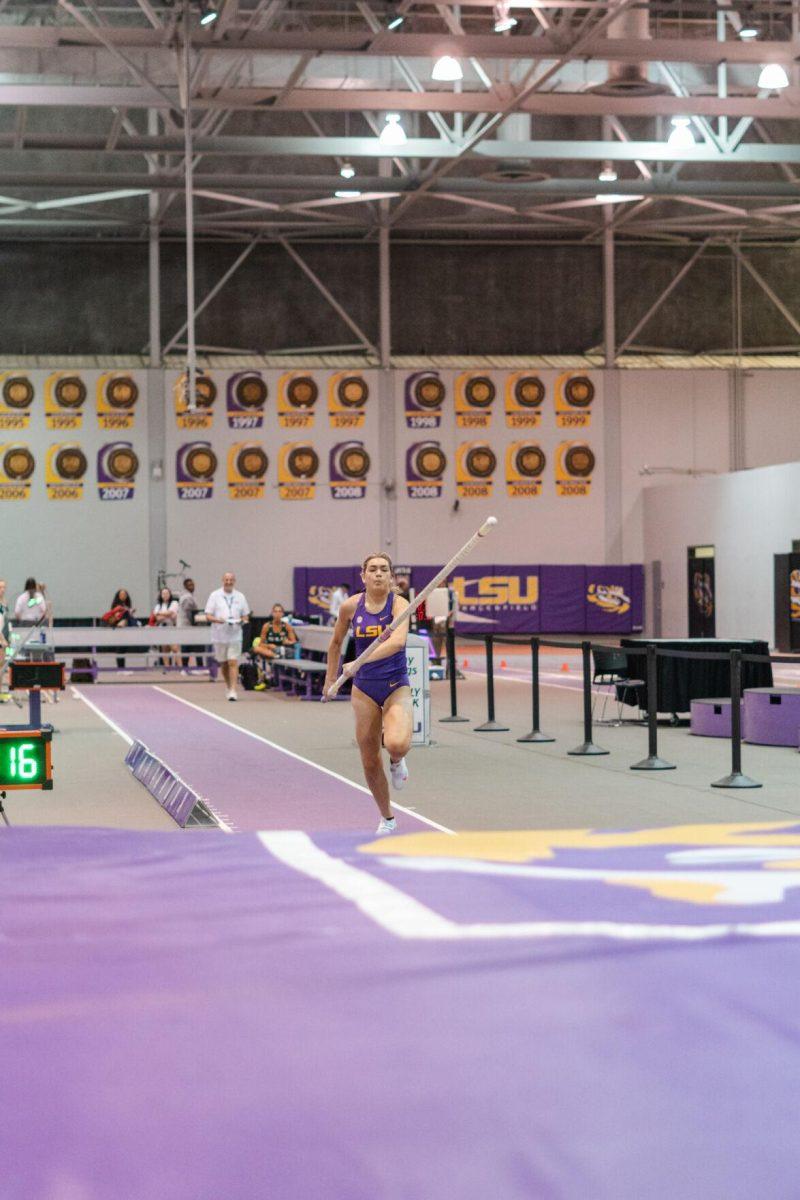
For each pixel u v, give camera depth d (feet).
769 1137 9.39
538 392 120.78
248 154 85.10
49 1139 9.42
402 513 120.16
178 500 117.80
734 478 108.17
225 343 118.42
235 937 14.75
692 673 56.08
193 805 31.83
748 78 83.41
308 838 21.97
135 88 73.36
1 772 27.32
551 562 121.80
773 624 103.24
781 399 122.93
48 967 13.61
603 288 121.29
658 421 122.01
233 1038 11.35
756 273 122.42
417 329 120.47
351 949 14.11
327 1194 8.66
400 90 77.51
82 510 116.78
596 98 74.79
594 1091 10.17
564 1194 8.65
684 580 115.75
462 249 120.47
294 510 119.24
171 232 117.08
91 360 116.47
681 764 43.42
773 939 14.40
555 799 36.19
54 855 20.21
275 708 67.87
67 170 106.32
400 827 31.48
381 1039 11.30
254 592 118.93
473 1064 10.70
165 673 99.40
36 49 72.13
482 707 65.92
